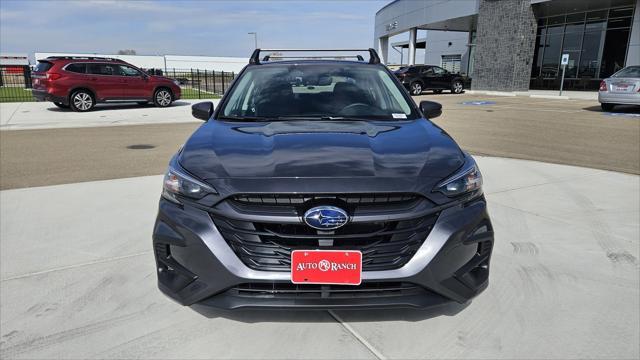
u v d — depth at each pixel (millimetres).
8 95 20969
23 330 2410
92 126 10820
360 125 2916
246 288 2125
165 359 2186
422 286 2129
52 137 9039
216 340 2328
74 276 3010
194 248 2156
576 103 16547
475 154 7117
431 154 2406
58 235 3730
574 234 3736
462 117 12156
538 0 20234
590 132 9266
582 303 2664
